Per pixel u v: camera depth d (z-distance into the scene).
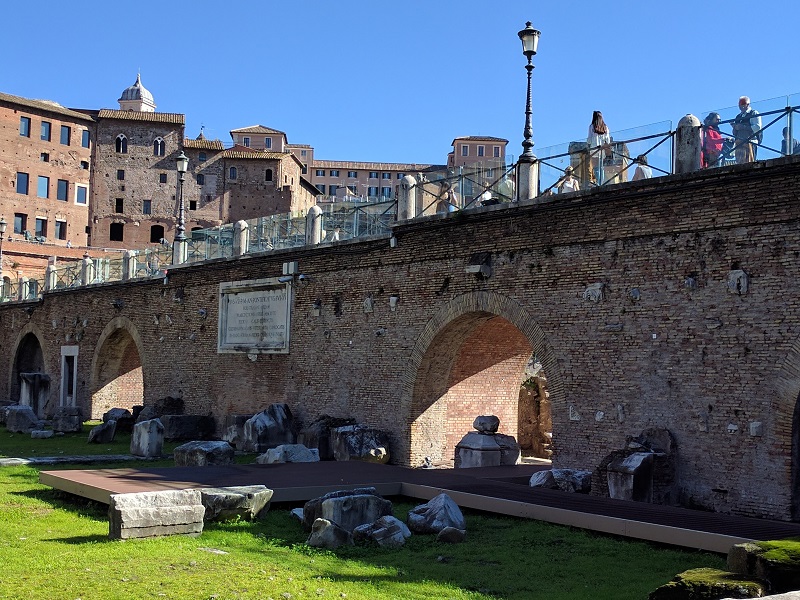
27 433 32.41
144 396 35.31
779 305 15.27
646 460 16.09
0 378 49.34
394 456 23.42
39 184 81.88
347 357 25.38
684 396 16.64
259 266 29.36
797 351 14.94
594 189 18.39
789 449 14.94
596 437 18.14
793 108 15.55
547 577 11.23
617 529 13.55
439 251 22.45
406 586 10.56
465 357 23.67
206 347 31.78
